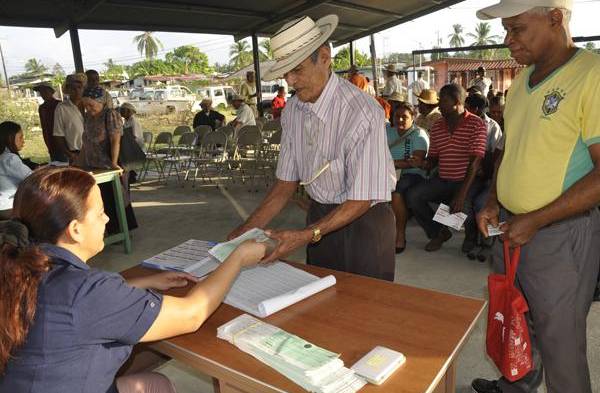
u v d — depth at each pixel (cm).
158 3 704
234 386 122
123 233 433
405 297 146
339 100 174
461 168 374
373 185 171
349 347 120
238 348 122
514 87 169
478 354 246
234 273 138
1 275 100
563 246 155
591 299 164
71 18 657
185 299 124
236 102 865
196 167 746
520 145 158
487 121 396
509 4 147
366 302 144
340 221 171
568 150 146
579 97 139
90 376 107
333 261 201
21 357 103
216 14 820
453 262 371
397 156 416
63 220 108
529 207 158
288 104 195
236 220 533
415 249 405
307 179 192
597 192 138
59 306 102
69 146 516
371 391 103
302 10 883
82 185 112
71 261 110
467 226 380
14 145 365
